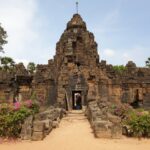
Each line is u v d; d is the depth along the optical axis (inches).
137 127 636.7
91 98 1155.9
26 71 1334.9
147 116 661.9
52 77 1263.5
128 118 700.7
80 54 1273.4
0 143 573.3
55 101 1218.0
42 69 1299.2
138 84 1306.6
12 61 1987.0
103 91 1258.0
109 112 859.4
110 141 581.9
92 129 719.1
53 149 505.0
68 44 1273.4
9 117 648.4
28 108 781.9
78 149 503.8
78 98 1453.0
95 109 855.7
